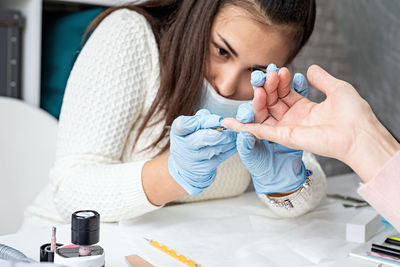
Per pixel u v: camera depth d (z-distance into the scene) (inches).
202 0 32.0
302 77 25.5
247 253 25.6
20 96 52.8
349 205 37.4
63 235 26.5
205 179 27.6
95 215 19.7
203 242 27.3
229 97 34.7
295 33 31.5
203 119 26.0
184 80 32.9
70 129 34.2
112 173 31.4
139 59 35.8
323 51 75.3
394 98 56.3
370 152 20.2
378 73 56.8
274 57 31.5
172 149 26.9
